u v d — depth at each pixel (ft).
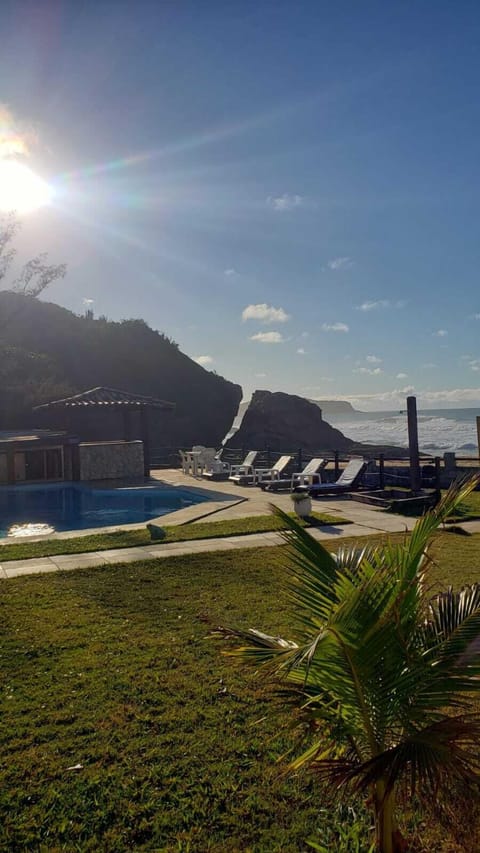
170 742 12.69
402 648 7.40
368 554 9.11
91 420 121.08
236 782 11.28
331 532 36.42
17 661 16.99
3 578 26.48
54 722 13.57
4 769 11.76
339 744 8.84
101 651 17.71
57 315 148.66
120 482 71.51
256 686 15.23
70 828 10.07
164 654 17.39
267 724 13.35
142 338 153.07
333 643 7.22
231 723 13.44
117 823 10.22
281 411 139.44
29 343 138.10
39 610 21.70
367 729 7.91
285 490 60.03
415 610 8.09
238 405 162.30
